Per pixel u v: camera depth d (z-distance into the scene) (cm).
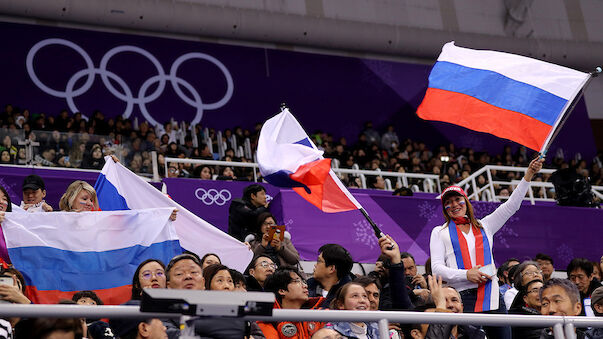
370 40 4203
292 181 1168
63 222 1270
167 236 1332
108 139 2383
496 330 1130
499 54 1412
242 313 658
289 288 1226
